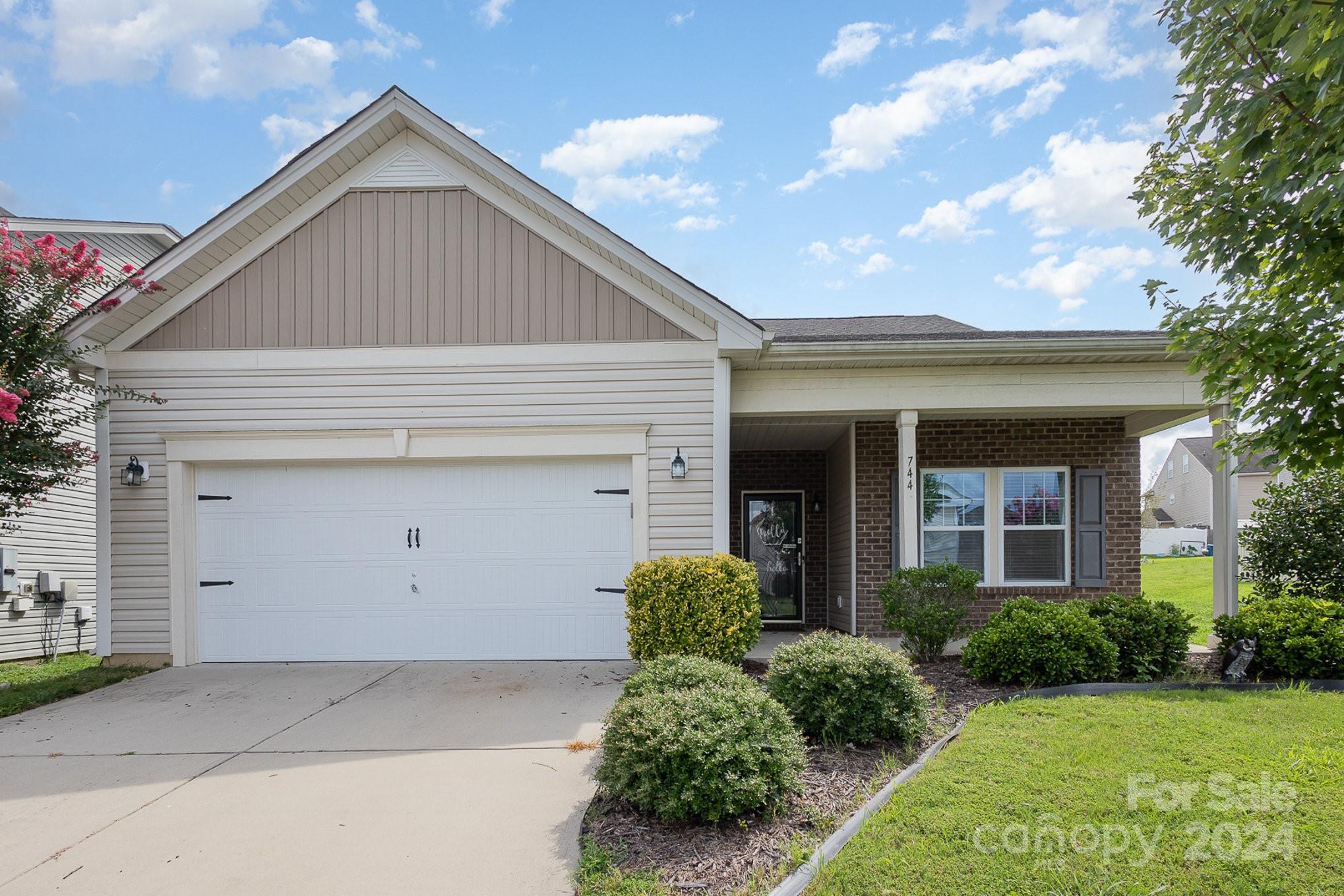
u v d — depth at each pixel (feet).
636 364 27.04
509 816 13.10
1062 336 27.25
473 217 27.45
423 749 16.89
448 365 27.17
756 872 10.37
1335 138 9.91
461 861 11.42
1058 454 33.40
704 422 26.91
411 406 27.12
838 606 38.27
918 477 33.58
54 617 36.32
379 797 14.05
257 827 12.81
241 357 27.20
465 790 14.34
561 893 10.46
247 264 27.45
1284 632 21.81
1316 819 11.53
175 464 27.04
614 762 12.75
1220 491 26.68
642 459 26.86
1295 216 11.19
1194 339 13.93
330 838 12.32
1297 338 12.35
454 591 27.12
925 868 10.18
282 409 27.14
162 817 13.35
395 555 27.25
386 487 27.40
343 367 27.17
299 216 27.48
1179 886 9.68
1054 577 33.27
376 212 27.50
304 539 27.35
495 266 27.35
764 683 21.09
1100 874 10.00
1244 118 10.72
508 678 23.93
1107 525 33.30
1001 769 13.69
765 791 11.93
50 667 30.12
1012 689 20.42
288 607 27.22
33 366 24.08
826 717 15.51
